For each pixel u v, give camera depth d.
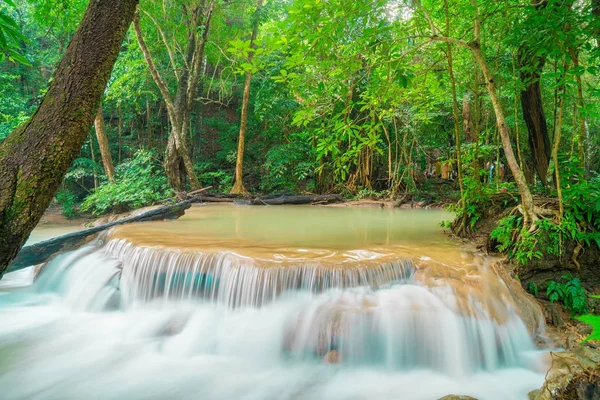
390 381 3.85
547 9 4.61
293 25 3.83
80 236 7.10
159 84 13.49
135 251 5.61
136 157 14.59
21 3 14.89
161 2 13.95
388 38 4.36
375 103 5.08
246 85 15.47
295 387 3.79
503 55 8.30
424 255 5.11
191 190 14.34
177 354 4.36
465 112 13.83
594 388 3.15
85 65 1.95
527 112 7.86
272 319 4.39
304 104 4.55
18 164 1.79
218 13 15.41
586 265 4.99
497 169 8.50
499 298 4.39
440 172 19.48
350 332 4.10
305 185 18.25
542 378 3.75
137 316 5.12
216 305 4.88
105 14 2.03
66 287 6.07
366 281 4.55
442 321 4.10
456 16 6.86
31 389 3.73
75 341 4.62
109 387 3.79
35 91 17.48
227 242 5.87
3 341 4.60
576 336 4.21
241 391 3.74
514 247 5.11
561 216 4.91
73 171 15.07
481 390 3.68
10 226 1.73
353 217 10.01
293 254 5.01
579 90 4.78
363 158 16.69
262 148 19.19
